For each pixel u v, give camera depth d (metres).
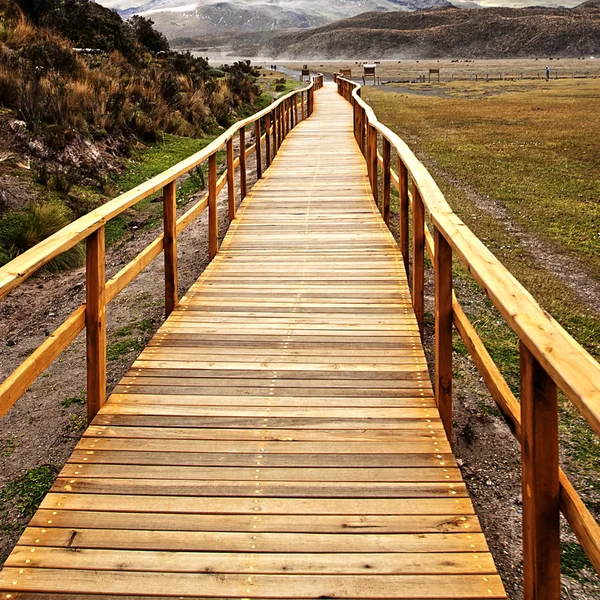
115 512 2.32
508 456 3.40
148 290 6.10
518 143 15.45
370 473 2.54
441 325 2.95
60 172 9.06
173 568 2.05
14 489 3.25
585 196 10.09
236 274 5.22
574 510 1.49
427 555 2.09
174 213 4.47
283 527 2.23
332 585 1.97
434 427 2.87
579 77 52.62
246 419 2.97
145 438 2.82
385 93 35.03
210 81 21.08
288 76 50.81
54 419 3.91
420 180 3.62
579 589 2.50
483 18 164.38
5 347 5.23
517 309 1.67
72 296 6.24
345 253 5.73
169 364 3.57
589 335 5.12
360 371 3.45
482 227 8.34
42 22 15.96
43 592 1.96
